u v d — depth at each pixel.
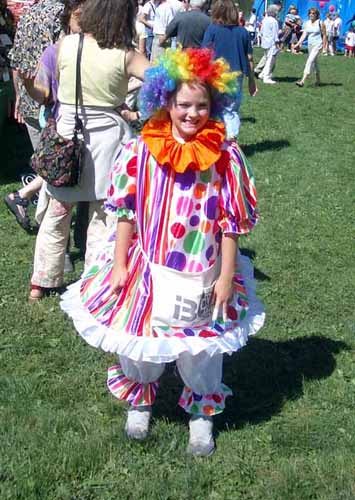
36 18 5.53
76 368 4.32
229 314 3.44
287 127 11.88
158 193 3.30
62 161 4.52
